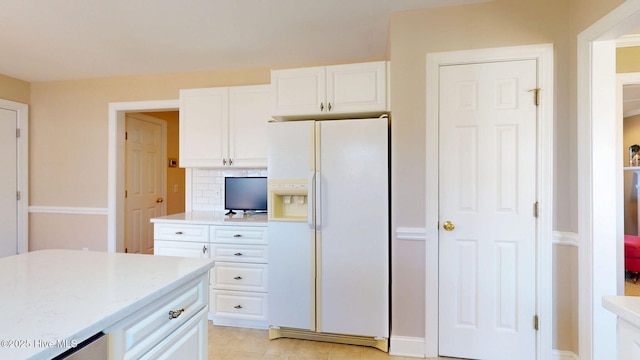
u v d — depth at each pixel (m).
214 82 3.19
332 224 2.17
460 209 2.06
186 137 2.96
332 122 2.18
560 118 1.94
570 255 1.92
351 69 2.24
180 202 4.77
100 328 0.76
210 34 2.42
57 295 0.91
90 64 3.02
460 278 2.06
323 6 2.04
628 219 4.40
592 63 1.75
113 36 2.45
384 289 2.11
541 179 1.95
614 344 1.71
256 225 2.45
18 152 3.41
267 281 2.38
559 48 1.94
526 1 1.97
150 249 4.08
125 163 3.66
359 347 2.21
